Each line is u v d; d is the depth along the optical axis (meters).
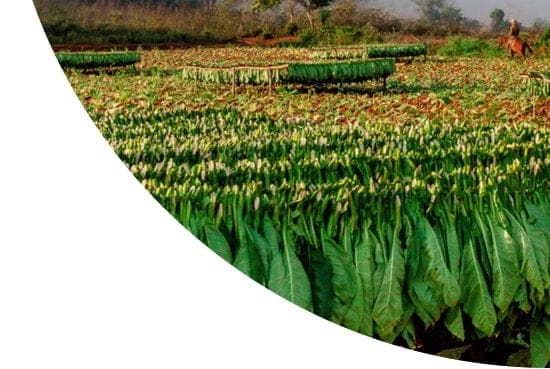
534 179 5.11
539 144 5.25
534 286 5.07
